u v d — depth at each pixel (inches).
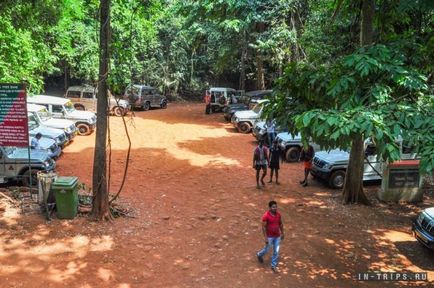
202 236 432.1
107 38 438.9
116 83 442.6
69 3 671.1
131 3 575.8
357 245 430.3
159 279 344.5
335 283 353.4
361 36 506.3
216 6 1040.2
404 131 283.9
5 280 328.5
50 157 576.1
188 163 732.0
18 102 437.7
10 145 450.6
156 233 432.8
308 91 383.9
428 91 350.9
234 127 1061.1
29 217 443.8
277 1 1030.4
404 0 346.6
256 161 598.2
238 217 488.4
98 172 445.4
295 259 392.8
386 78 330.6
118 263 366.0
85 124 918.4
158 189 582.6
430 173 272.7
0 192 502.6
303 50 999.0
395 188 562.6
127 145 853.2
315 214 511.8
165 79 1544.0
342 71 354.9
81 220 444.5
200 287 335.9
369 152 613.3
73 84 1549.0
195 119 1198.3
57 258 367.2
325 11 741.3
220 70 1366.9
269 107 412.2
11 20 561.9
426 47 374.3
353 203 551.8
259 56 1207.6
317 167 621.9
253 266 374.9
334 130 276.7
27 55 628.7
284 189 605.3
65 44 853.2
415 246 432.5
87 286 327.9
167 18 1449.3
